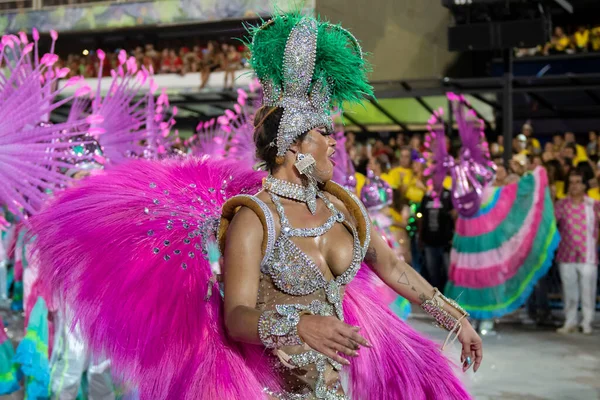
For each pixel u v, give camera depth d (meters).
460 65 15.55
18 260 5.84
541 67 14.76
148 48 16.03
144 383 2.47
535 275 8.62
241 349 2.45
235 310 2.16
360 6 13.73
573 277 8.79
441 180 10.02
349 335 1.94
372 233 2.53
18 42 3.88
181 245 2.54
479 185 8.83
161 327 2.46
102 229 2.57
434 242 10.27
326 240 2.32
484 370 6.57
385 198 7.62
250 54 2.42
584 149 12.02
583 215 8.75
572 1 15.26
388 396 2.65
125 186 2.67
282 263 2.24
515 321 9.74
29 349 4.67
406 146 11.52
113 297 2.50
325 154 2.36
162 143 5.52
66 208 2.63
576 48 14.53
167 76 15.48
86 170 4.46
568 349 7.69
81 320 2.55
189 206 2.66
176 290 2.48
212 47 15.29
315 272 2.26
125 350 2.48
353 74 2.41
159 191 2.67
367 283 2.71
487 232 8.74
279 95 2.37
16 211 3.62
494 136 14.00
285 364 2.20
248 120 2.77
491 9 10.94
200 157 2.87
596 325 9.31
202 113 14.59
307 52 2.33
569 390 5.82
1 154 3.59
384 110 13.78
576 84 11.89
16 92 3.69
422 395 2.63
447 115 13.60
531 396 5.62
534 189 8.66
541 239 8.61
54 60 3.79
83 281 2.54
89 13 16.97
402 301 5.47
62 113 13.77
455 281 8.89
